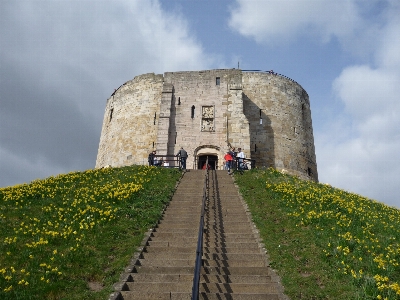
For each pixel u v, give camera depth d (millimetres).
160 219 14906
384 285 9242
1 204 15875
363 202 20438
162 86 37656
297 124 39250
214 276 10023
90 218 14258
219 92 33531
